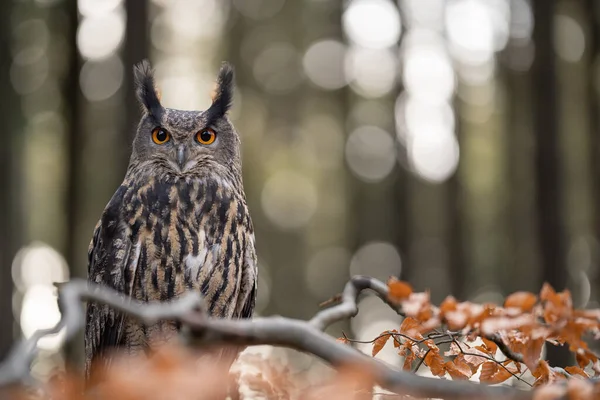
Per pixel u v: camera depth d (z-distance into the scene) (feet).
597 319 9.91
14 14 58.65
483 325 9.59
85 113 55.52
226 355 16.79
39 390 6.81
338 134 81.41
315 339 7.91
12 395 6.26
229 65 20.63
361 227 74.33
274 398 13.56
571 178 68.80
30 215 65.67
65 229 53.47
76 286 7.21
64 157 56.29
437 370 11.66
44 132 62.59
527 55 64.95
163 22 72.49
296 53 77.77
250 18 76.28
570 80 68.74
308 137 81.10
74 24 56.24
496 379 11.63
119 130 49.19
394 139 69.05
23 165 59.41
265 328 7.82
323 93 78.38
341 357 7.87
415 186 77.82
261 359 14.19
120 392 6.26
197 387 6.42
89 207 62.28
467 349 12.19
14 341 51.90
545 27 56.59
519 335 11.05
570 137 68.69
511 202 68.13
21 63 59.57
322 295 86.02
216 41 75.77
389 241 68.64
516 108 66.64
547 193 54.49
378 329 77.41
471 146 74.64
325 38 76.74
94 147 61.93
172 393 6.29
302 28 77.00
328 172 83.66
